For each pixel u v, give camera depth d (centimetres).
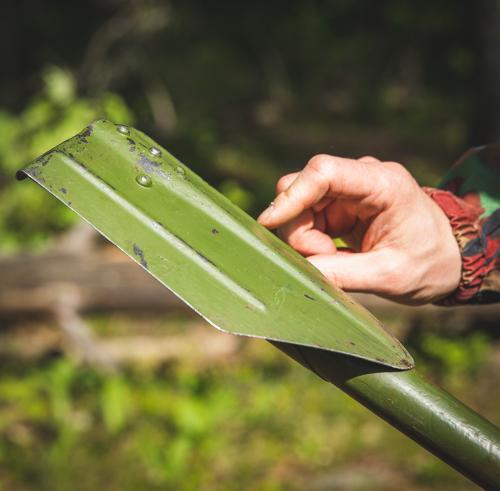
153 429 464
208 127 1041
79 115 658
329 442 457
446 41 1512
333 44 1532
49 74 717
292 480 429
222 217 105
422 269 132
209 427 462
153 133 980
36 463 436
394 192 129
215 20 1473
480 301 139
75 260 549
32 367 520
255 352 549
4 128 688
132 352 543
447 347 551
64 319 538
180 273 95
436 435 100
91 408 486
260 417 478
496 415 498
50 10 1223
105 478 426
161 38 1266
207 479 428
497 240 137
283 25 1517
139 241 96
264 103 1362
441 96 1470
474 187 143
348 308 103
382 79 1516
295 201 125
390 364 99
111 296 547
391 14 1495
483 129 710
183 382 508
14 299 537
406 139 1232
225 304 94
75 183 97
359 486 423
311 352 102
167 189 103
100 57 1034
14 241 619
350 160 129
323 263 128
